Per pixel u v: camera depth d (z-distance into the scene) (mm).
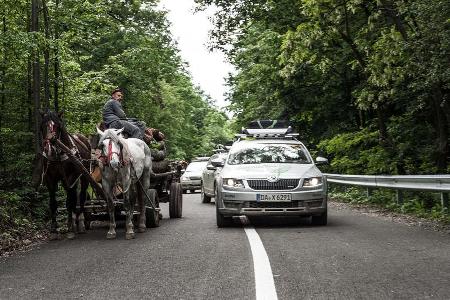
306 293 5516
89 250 8852
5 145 14328
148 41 34844
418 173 19125
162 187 14117
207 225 12172
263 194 11102
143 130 12734
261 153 12750
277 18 25547
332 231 10297
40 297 5695
